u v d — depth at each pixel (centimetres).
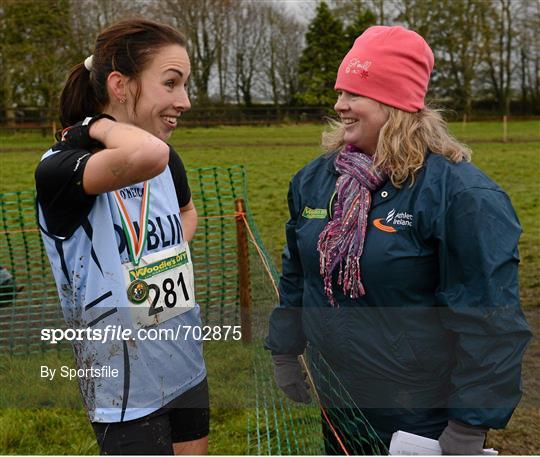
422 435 194
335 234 192
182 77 184
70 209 175
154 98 180
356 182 191
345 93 198
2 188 1407
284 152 2144
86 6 3191
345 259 190
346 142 203
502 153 1928
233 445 318
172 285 192
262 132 3092
